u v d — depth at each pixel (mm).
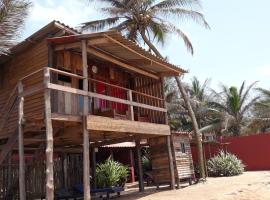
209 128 37594
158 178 16938
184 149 18891
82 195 14266
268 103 38594
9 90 14766
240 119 40156
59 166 15953
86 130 11281
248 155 28156
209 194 14086
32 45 13906
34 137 13305
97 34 11695
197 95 41781
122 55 14375
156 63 15375
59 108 12594
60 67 13570
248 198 12984
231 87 40062
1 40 13094
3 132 14047
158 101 17203
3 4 12969
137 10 22688
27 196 13008
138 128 14047
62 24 12828
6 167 12945
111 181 18406
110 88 16547
